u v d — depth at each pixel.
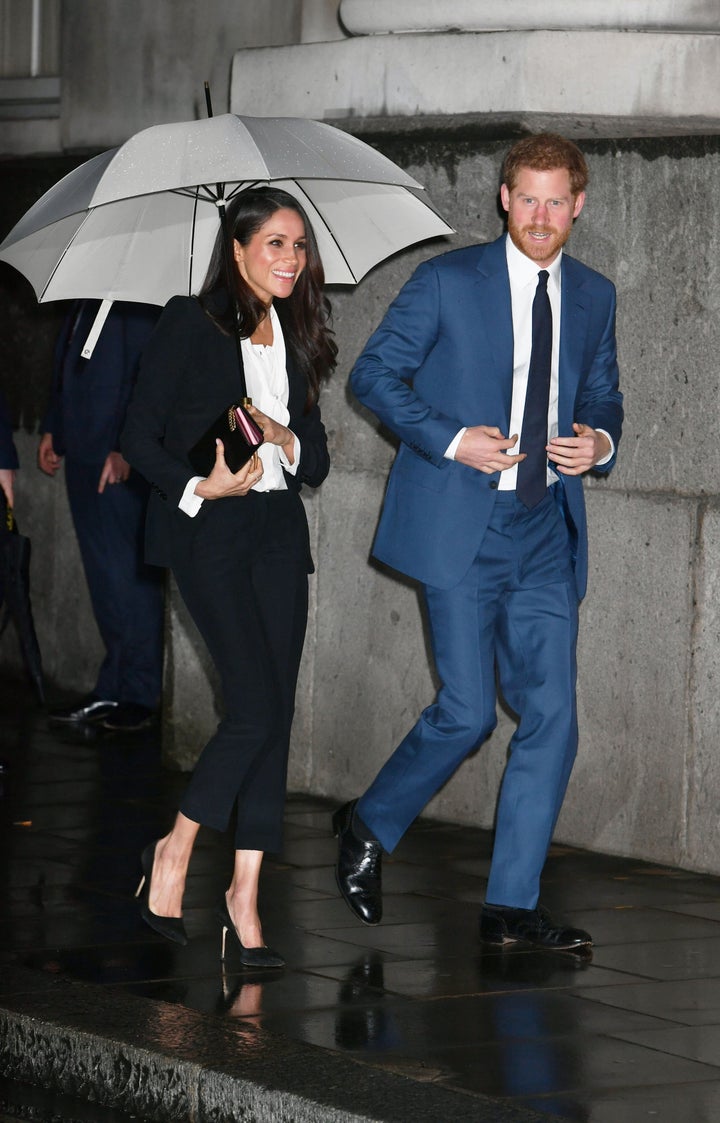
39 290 7.17
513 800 7.26
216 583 6.77
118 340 11.41
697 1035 6.05
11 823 9.22
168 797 9.91
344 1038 5.96
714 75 8.70
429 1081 5.51
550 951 7.11
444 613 7.26
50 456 12.01
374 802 7.45
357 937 7.28
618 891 8.07
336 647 9.79
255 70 9.89
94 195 6.56
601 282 7.46
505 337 7.20
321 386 9.76
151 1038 5.79
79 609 13.20
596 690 8.73
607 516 8.64
